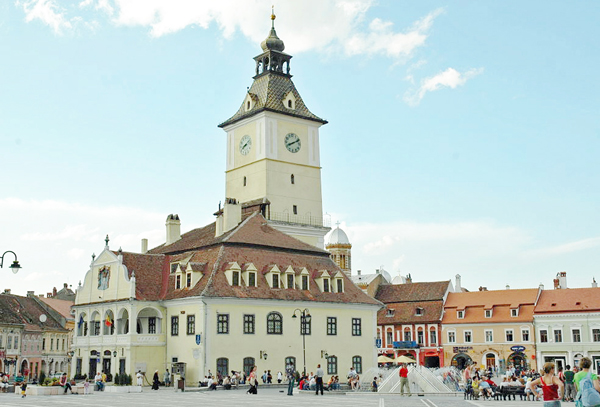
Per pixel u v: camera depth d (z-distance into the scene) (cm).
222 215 9469
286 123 11550
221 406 4569
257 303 8356
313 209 11612
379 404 4747
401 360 7125
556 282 14125
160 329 8456
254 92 11769
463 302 13575
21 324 12231
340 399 5478
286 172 11400
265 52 11875
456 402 4984
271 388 7650
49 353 13312
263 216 10406
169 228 10375
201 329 7906
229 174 11875
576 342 12244
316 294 9044
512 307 12938
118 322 8581
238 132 11794
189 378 7969
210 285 8081
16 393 6775
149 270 8850
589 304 12319
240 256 8712
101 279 8894
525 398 5478
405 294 14350
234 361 8062
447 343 13425
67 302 15462
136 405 4678
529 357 12588
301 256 9406
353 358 9231
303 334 8131
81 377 8600
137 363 8150
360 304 9400
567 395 4612
